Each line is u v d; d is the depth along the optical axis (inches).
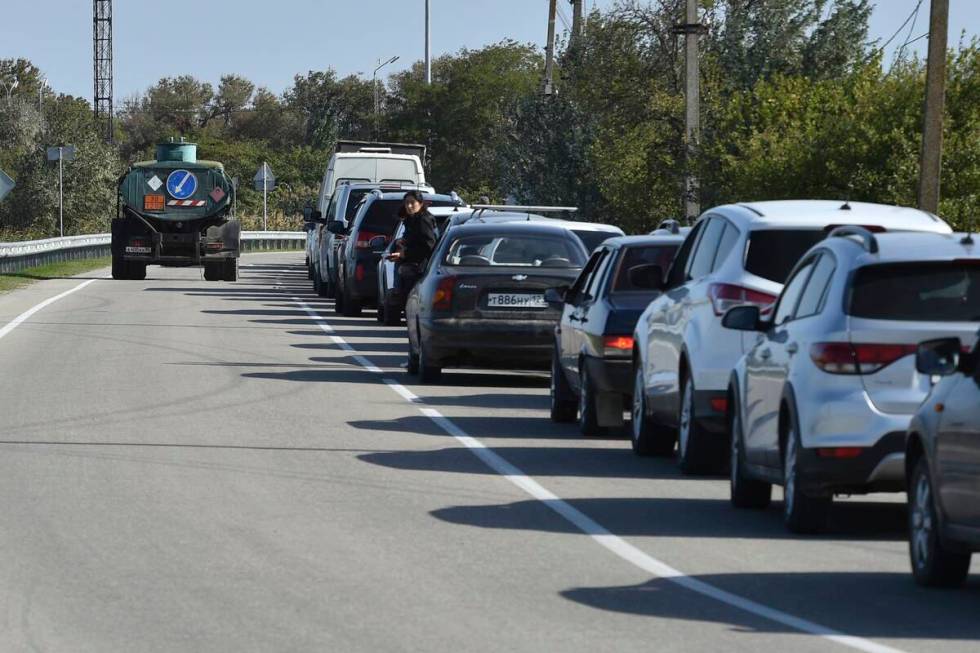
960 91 2610.7
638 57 4756.4
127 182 4384.8
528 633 775.1
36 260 4948.3
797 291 1120.2
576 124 4480.8
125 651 735.1
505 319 1932.8
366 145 4943.4
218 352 2358.5
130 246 4379.9
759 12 3814.0
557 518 1109.7
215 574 908.0
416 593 865.5
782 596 870.4
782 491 1274.6
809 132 2731.3
